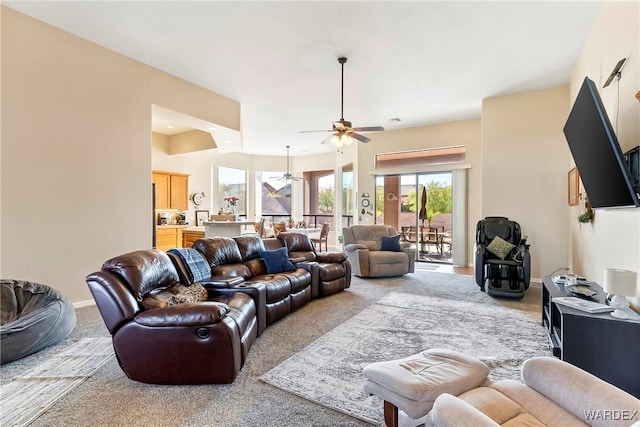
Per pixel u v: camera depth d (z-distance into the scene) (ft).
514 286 15.08
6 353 8.34
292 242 16.83
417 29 11.90
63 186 12.42
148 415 6.42
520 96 18.08
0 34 10.94
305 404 6.81
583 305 7.94
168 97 15.81
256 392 7.25
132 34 12.48
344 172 33.58
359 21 11.40
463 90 17.74
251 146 32.42
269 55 13.93
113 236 13.88
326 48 13.28
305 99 19.29
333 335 10.59
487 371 5.47
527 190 17.85
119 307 7.55
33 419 6.29
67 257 12.56
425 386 4.86
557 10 10.80
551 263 17.30
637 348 7.11
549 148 17.35
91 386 7.47
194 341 7.40
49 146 12.06
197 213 29.37
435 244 25.67
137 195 14.69
